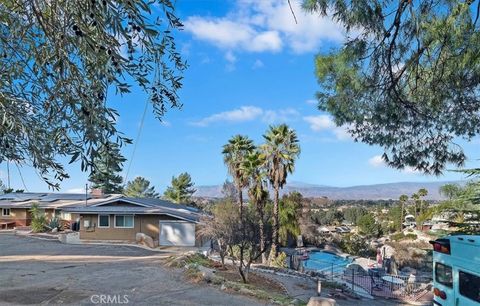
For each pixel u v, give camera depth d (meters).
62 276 15.21
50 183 2.36
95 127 2.20
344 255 48.09
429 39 6.71
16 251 24.30
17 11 2.39
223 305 11.41
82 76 2.22
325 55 8.26
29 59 2.41
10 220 43.34
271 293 14.34
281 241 41.88
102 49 2.14
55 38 2.19
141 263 18.83
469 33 6.36
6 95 2.31
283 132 35.47
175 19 2.55
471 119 8.48
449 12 6.40
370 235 71.62
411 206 77.50
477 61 6.58
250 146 37.59
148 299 11.84
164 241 32.19
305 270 31.38
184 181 66.50
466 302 7.75
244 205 33.56
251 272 20.28
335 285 21.11
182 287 13.44
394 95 7.99
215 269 19.22
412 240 42.62
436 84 7.42
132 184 71.69
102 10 2.05
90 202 36.28
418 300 20.61
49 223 37.81
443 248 8.59
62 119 2.24
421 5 6.49
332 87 8.64
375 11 6.77
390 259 35.62
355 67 7.80
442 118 8.67
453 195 11.13
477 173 9.45
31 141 2.33
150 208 32.94
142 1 2.16
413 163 9.41
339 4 6.78
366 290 22.78
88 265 18.12
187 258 19.12
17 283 13.87
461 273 7.94
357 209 99.19
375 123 8.90
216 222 22.23
